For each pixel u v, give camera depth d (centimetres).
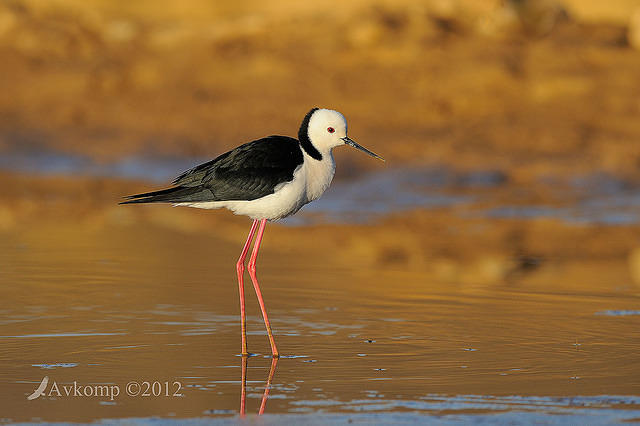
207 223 1639
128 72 2381
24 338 866
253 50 2391
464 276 1189
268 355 827
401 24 2389
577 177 1872
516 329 918
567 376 762
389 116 2116
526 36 2377
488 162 1925
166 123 2203
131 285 1112
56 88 2348
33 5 2641
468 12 2450
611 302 1045
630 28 2389
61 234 1484
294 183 889
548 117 2089
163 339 873
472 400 701
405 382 746
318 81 2262
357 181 1869
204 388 730
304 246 1407
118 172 2069
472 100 2155
